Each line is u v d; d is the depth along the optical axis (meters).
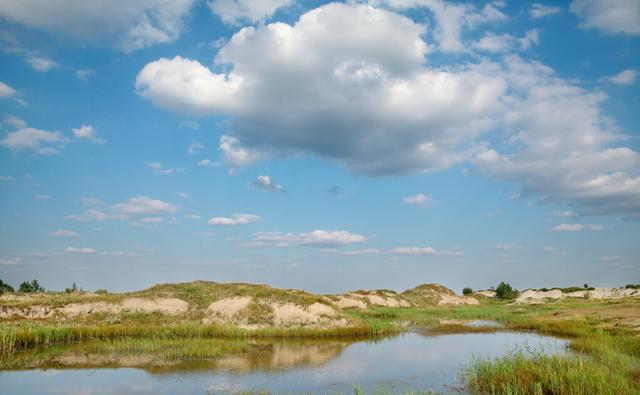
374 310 70.56
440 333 44.75
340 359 29.70
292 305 48.25
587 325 43.16
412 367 27.12
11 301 49.12
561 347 32.34
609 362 22.47
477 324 53.03
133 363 27.42
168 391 21.62
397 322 54.62
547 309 69.31
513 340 38.78
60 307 45.94
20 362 27.56
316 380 23.78
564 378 19.33
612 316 47.19
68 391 21.62
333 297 77.75
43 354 29.80
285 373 25.33
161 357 29.11
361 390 21.33
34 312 44.56
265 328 42.94
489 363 23.38
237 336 39.47
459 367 27.03
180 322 44.62
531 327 47.47
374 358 30.16
